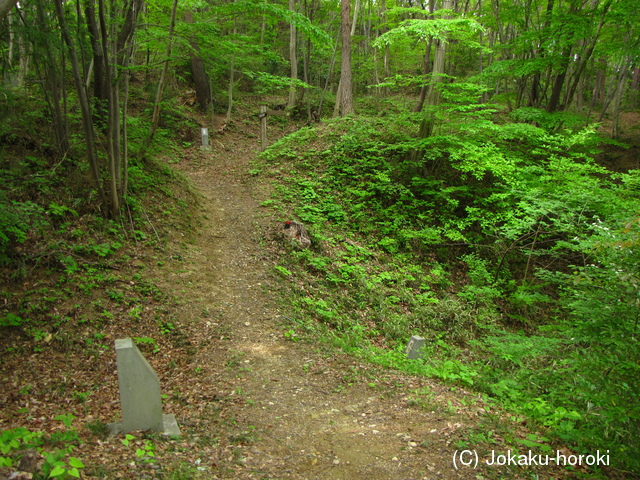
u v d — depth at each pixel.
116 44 8.73
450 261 12.69
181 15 13.72
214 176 14.58
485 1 23.69
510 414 4.79
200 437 4.10
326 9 23.39
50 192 8.13
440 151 13.86
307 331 7.61
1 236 6.28
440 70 13.59
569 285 8.28
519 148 14.89
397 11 13.51
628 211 8.62
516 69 14.94
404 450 3.94
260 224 11.16
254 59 19.72
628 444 3.92
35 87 9.68
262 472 3.59
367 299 9.75
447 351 8.52
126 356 3.91
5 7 3.82
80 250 7.59
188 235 9.96
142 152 11.01
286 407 4.97
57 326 6.17
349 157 15.23
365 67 25.69
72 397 5.01
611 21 13.91
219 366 6.07
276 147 16.33
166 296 7.65
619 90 20.02
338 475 3.60
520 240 12.20
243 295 8.38
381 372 6.15
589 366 4.34
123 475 3.12
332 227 12.20
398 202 13.56
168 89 19.81
